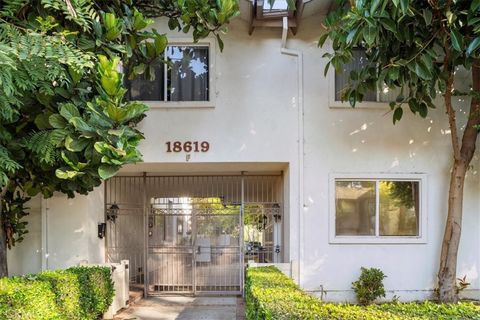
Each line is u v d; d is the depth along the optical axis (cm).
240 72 744
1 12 327
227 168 820
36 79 332
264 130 742
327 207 742
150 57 514
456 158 696
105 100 345
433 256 746
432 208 751
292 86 746
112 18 400
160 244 876
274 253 866
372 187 757
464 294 743
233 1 475
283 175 839
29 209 753
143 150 736
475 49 503
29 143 391
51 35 359
